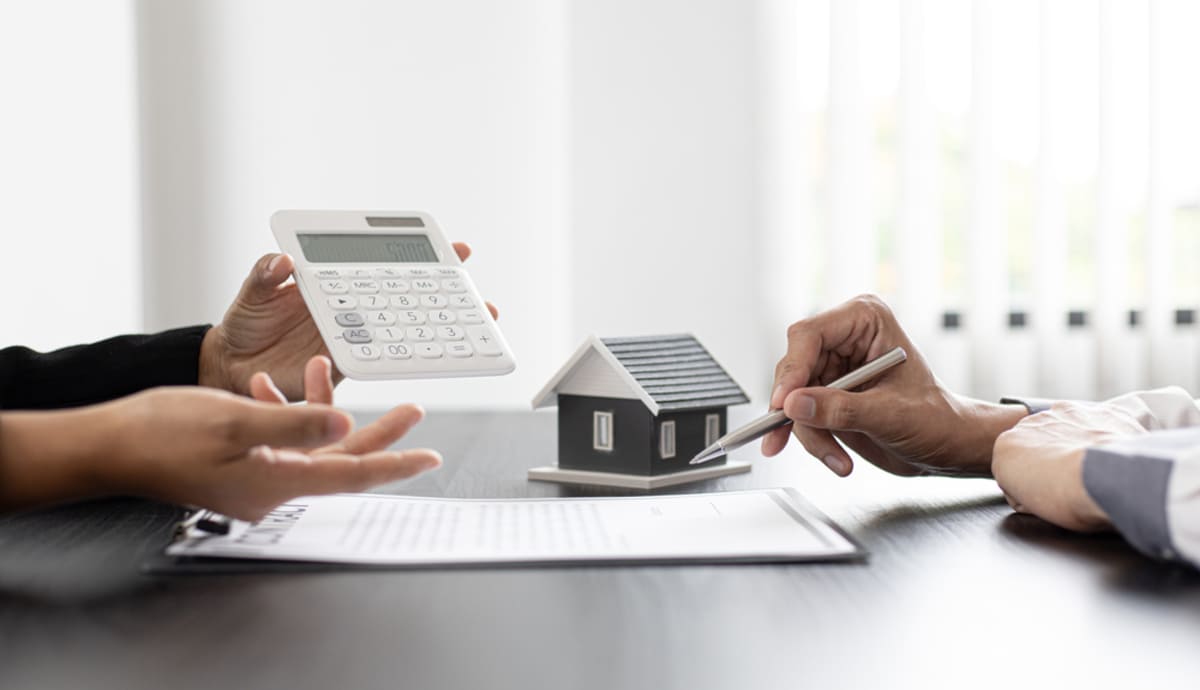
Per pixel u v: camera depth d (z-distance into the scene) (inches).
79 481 22.7
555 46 99.7
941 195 97.4
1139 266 99.4
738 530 26.6
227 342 39.9
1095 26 96.9
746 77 98.0
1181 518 22.4
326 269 34.4
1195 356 99.9
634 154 98.8
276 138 98.9
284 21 98.5
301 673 17.5
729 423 50.9
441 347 33.2
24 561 24.7
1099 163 97.3
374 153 99.6
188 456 22.2
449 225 100.1
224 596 21.8
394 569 23.8
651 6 98.1
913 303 96.1
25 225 82.7
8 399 36.2
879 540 26.9
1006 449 30.1
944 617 20.5
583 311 99.7
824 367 35.8
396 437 25.7
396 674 17.5
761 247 98.0
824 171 96.1
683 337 39.7
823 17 96.7
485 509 29.2
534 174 100.3
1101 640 19.2
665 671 17.7
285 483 22.9
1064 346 98.7
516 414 54.4
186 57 97.8
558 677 17.4
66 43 87.7
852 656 18.4
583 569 23.9
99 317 91.7
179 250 98.6
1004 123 96.9
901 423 33.0
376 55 99.1
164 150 98.0
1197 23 97.5
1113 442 28.3
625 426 35.7
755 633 19.6
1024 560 24.8
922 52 94.7
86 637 19.4
